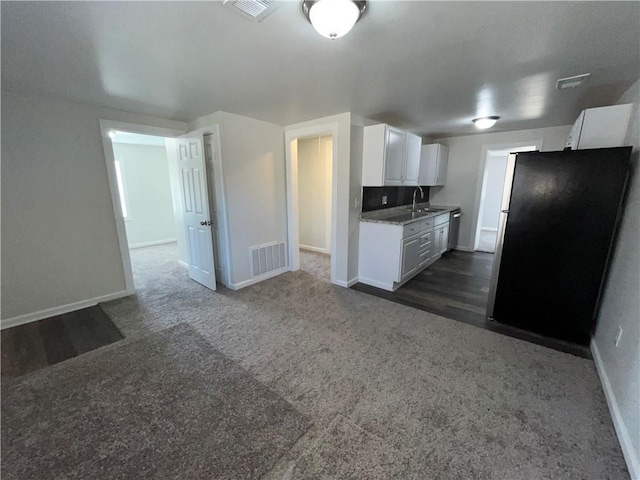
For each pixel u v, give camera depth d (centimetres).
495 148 490
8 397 176
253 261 375
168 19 137
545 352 222
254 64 189
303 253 554
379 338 243
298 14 134
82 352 224
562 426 154
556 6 128
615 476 128
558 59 185
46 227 276
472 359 213
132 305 312
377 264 362
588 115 233
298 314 289
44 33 148
